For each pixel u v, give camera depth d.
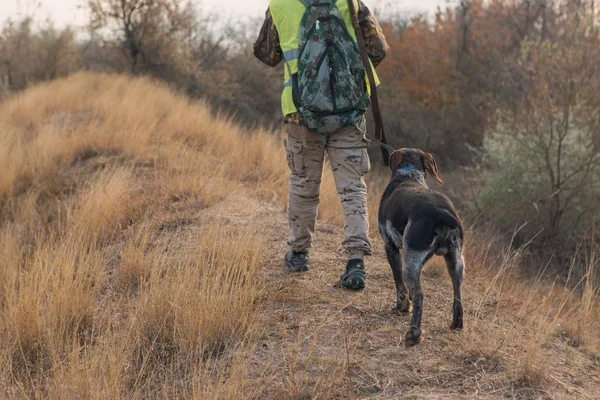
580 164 11.71
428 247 3.62
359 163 4.44
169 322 4.07
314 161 4.58
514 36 23.36
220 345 3.83
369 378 3.40
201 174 7.55
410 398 3.20
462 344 3.68
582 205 11.55
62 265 4.82
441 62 25.14
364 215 4.50
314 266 5.03
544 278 8.02
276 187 7.71
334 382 3.29
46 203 8.21
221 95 24.05
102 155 9.43
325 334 3.88
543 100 12.20
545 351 3.86
